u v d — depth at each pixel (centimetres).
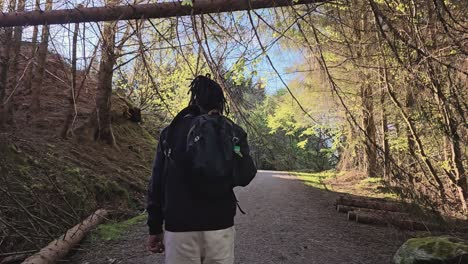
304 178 1745
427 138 827
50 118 1186
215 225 242
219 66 449
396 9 522
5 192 646
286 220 817
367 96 848
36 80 1177
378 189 1231
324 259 570
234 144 244
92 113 1253
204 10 465
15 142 896
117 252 613
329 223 802
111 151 1267
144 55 507
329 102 1070
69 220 745
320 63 494
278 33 460
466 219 772
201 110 261
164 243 255
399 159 880
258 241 653
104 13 484
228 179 241
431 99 677
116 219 881
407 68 495
